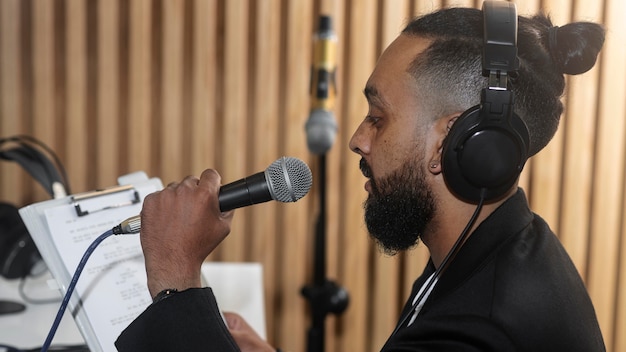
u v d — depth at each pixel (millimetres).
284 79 2658
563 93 990
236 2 2600
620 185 2650
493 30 889
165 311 931
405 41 977
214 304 956
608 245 2664
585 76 2578
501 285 868
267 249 2686
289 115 2635
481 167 880
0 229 1938
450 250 939
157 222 993
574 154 2627
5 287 1930
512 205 950
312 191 2680
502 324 835
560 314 867
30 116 2680
